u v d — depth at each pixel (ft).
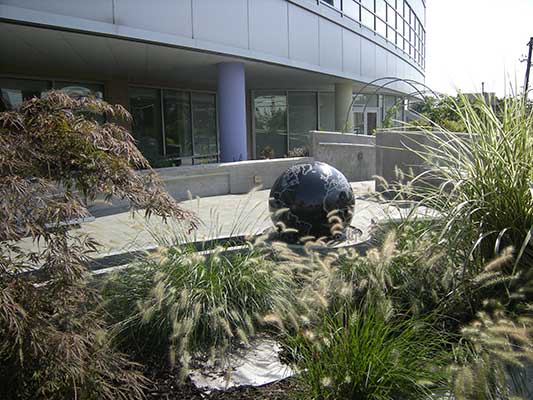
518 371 9.87
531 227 11.81
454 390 8.36
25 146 8.85
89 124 9.91
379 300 11.23
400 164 32.27
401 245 14.62
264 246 16.97
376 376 9.16
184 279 12.71
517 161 13.43
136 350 11.91
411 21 85.20
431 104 30.32
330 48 49.88
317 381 9.36
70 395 8.46
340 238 19.21
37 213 8.02
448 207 14.40
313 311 11.31
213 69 42.78
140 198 10.15
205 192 36.04
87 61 37.04
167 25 31.14
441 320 12.37
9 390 8.33
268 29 39.96
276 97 65.21
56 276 8.49
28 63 37.47
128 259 14.84
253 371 11.14
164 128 53.26
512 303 12.84
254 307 12.82
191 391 10.38
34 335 7.67
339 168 45.50
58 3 25.41
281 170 40.42
